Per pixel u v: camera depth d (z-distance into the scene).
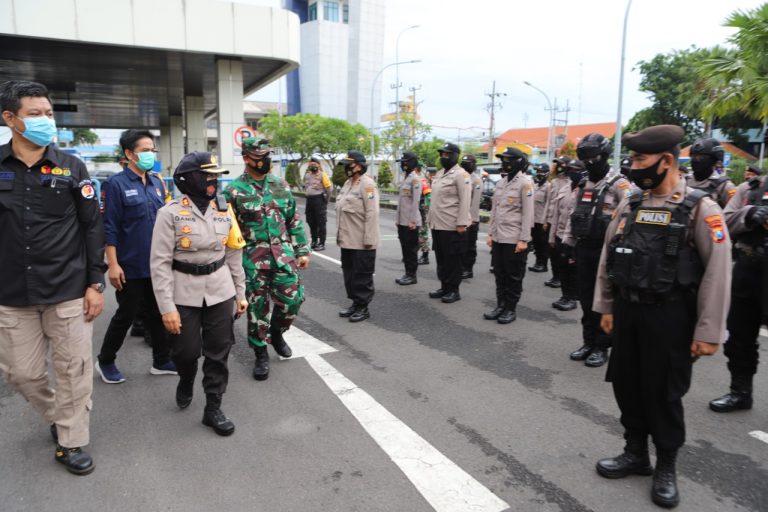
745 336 3.87
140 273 4.18
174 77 19.20
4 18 12.23
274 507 2.77
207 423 3.59
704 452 3.38
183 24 14.03
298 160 32.22
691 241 2.71
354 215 5.93
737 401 3.96
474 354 5.11
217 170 3.39
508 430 3.62
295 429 3.60
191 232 3.37
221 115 15.40
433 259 10.45
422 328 5.92
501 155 5.97
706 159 5.02
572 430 3.63
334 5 65.94
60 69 17.66
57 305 2.97
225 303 3.54
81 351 3.06
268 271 4.37
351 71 66.75
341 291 7.62
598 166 4.91
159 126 36.44
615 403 4.07
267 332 4.43
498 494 2.91
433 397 4.13
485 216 16.95
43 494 2.88
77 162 3.07
